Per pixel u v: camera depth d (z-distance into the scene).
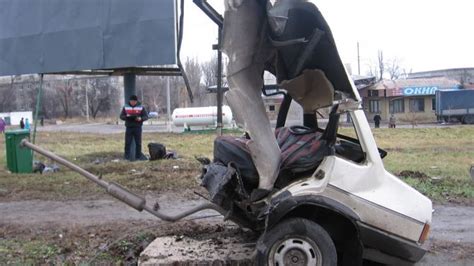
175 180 11.66
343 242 5.16
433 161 16.19
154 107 92.12
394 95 63.06
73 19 14.50
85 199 9.91
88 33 14.39
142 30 13.88
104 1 14.16
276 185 5.18
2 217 8.50
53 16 14.72
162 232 7.02
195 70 49.69
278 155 5.11
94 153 18.58
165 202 9.58
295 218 4.90
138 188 10.90
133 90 17.66
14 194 10.45
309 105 5.72
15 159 13.52
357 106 5.14
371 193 5.06
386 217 5.03
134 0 13.88
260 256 4.84
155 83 93.44
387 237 5.05
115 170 13.47
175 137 30.67
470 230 7.56
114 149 22.17
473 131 35.38
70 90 96.94
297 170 5.11
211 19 5.52
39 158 16.80
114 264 6.13
